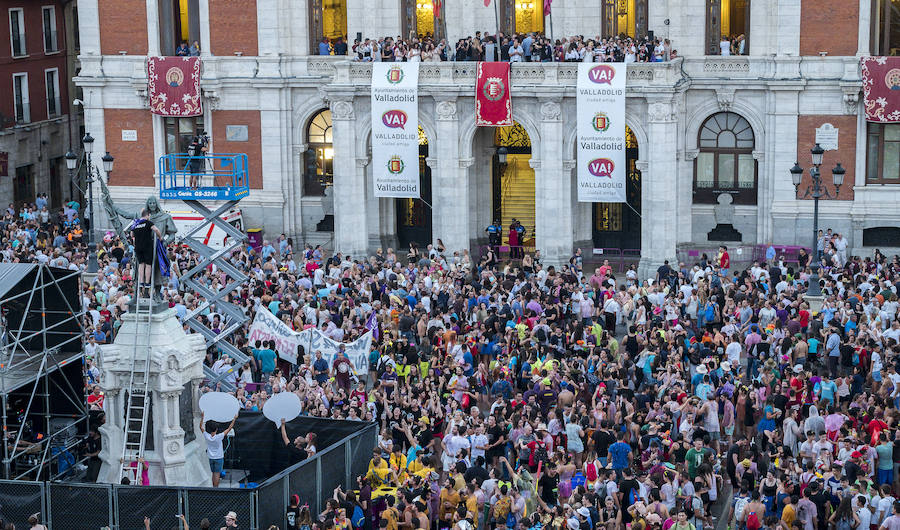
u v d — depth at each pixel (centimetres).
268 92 7462
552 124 6725
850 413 4375
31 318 4275
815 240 5753
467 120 6850
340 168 7044
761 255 6919
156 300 3988
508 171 7412
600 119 6588
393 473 3919
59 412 4325
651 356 4756
